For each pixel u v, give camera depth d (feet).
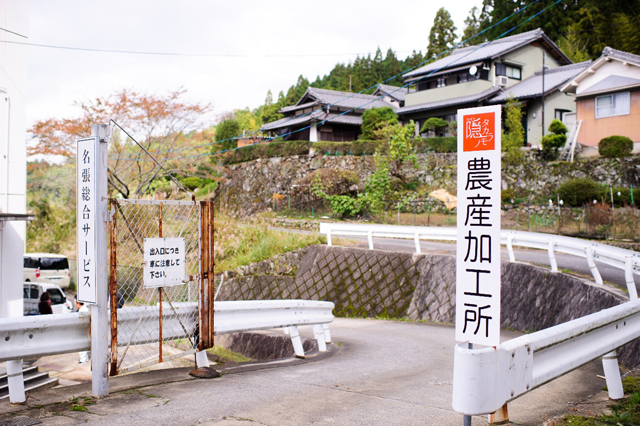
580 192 68.49
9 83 33.53
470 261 11.07
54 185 93.30
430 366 23.21
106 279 15.94
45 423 13.15
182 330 18.74
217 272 59.93
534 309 33.88
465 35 184.34
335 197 88.22
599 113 83.56
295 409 14.98
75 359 35.09
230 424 13.38
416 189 89.61
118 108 76.07
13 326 14.14
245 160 111.45
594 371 20.66
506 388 10.43
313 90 121.29
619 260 26.81
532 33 108.99
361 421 13.88
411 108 109.81
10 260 33.35
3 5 33.14
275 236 61.05
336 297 48.73
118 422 13.35
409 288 44.47
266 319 22.75
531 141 98.22
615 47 121.70
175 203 18.10
